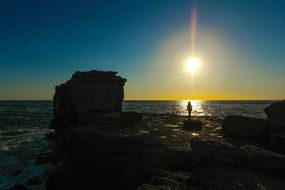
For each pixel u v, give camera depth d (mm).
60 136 36250
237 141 16031
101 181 17062
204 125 27859
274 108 16172
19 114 82250
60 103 41219
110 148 17781
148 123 28578
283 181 8586
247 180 8555
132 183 13508
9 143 31844
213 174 9117
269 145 14766
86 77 39000
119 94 40812
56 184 16531
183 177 9008
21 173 19766
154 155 13375
